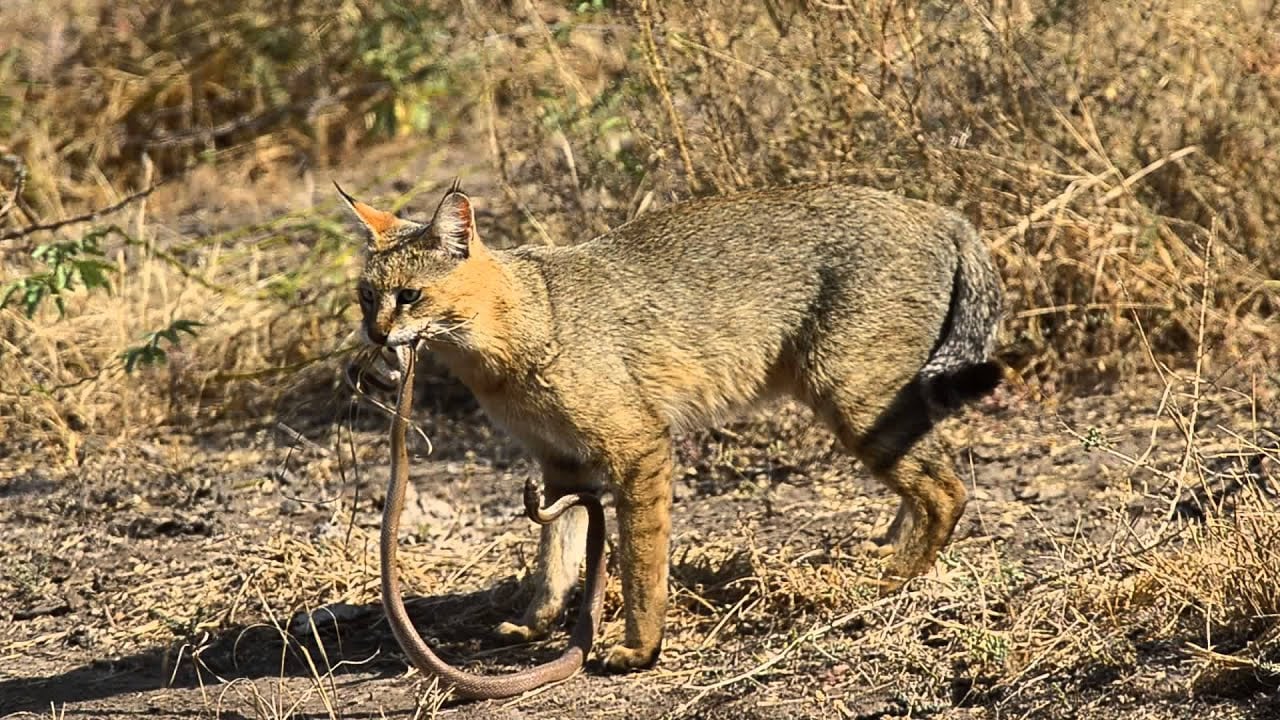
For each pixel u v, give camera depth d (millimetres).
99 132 18031
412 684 8750
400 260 8766
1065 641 8062
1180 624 8133
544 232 12391
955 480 9344
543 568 9398
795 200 9523
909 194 11883
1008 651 7984
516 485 11648
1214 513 8945
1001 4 12227
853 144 12016
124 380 13398
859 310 9219
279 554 10586
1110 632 8102
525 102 13227
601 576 8891
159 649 9562
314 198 17297
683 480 11359
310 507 11539
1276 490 9234
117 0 18734
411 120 17594
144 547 11055
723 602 9406
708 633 9117
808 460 11352
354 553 10539
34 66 18359
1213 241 11703
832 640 8555
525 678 8469
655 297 9172
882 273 9234
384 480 11875
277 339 13992
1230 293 11898
